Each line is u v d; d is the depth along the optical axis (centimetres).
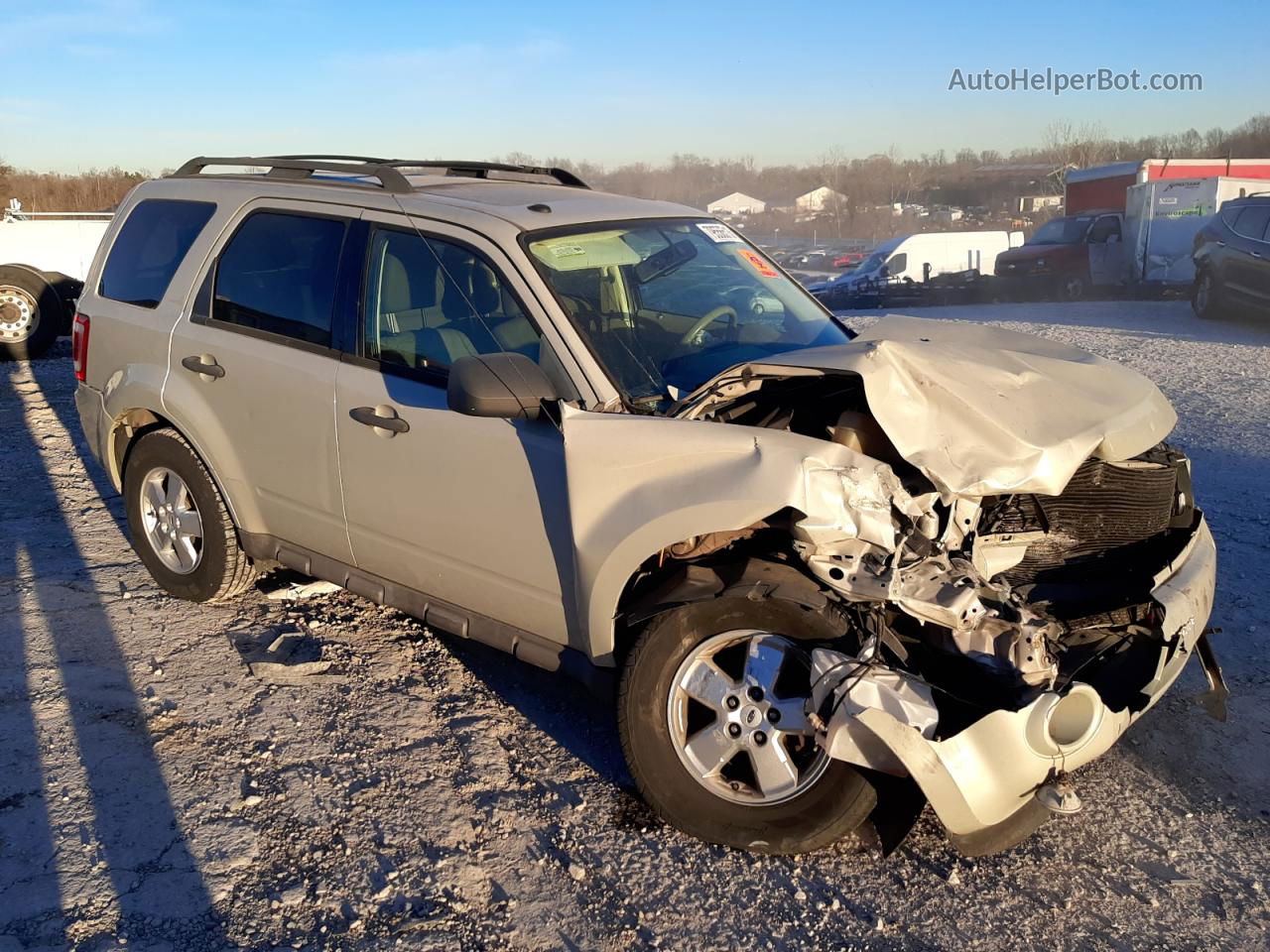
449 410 404
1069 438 351
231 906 328
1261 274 1664
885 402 341
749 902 334
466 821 371
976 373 367
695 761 354
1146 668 359
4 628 509
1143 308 2069
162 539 544
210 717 434
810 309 484
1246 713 444
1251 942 318
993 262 2597
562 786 393
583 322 400
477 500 400
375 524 440
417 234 436
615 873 346
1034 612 351
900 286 2508
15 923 317
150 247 542
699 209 513
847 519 325
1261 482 749
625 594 371
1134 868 352
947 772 309
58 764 398
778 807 347
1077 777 402
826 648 330
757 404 382
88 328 555
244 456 486
